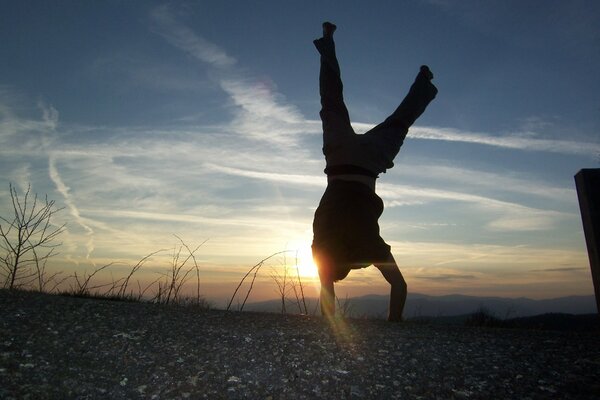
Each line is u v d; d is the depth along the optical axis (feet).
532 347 6.89
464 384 5.36
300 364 5.84
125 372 5.36
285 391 5.08
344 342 6.82
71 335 6.42
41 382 4.95
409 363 6.00
